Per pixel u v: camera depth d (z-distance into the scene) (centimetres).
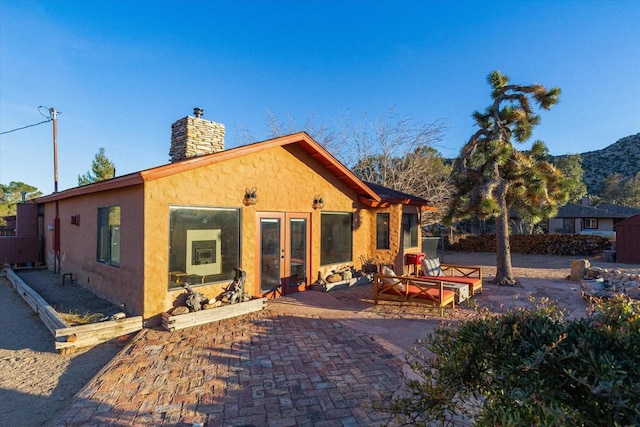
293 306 839
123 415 369
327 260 1103
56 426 349
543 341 234
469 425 320
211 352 546
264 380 452
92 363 534
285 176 958
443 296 787
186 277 729
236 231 833
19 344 617
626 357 205
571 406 208
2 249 1356
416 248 1408
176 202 709
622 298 299
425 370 273
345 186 1166
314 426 351
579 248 2109
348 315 768
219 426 351
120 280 757
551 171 1127
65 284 1047
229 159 809
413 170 2031
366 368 490
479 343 246
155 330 649
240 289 792
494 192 1138
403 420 294
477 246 2506
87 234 962
